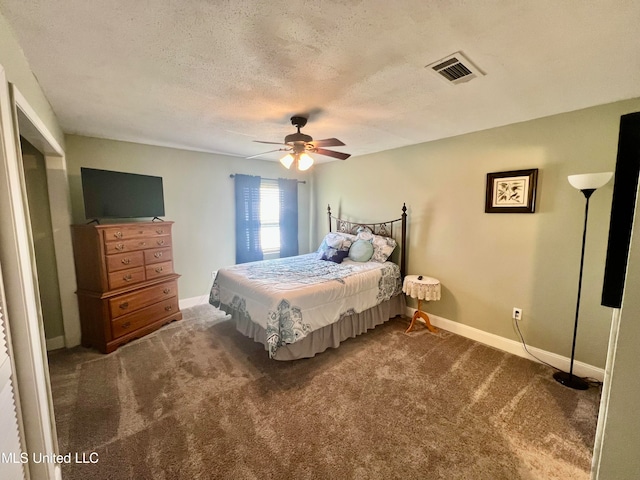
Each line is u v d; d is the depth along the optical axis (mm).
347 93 1991
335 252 3881
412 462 1559
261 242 4762
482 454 1609
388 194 3906
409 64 1591
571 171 2354
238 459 1572
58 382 2266
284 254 5051
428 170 3396
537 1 1085
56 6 1115
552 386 2229
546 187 2490
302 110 2336
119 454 1602
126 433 1749
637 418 618
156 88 1915
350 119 2564
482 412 1941
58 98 2078
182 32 1301
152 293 3188
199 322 3488
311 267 3461
